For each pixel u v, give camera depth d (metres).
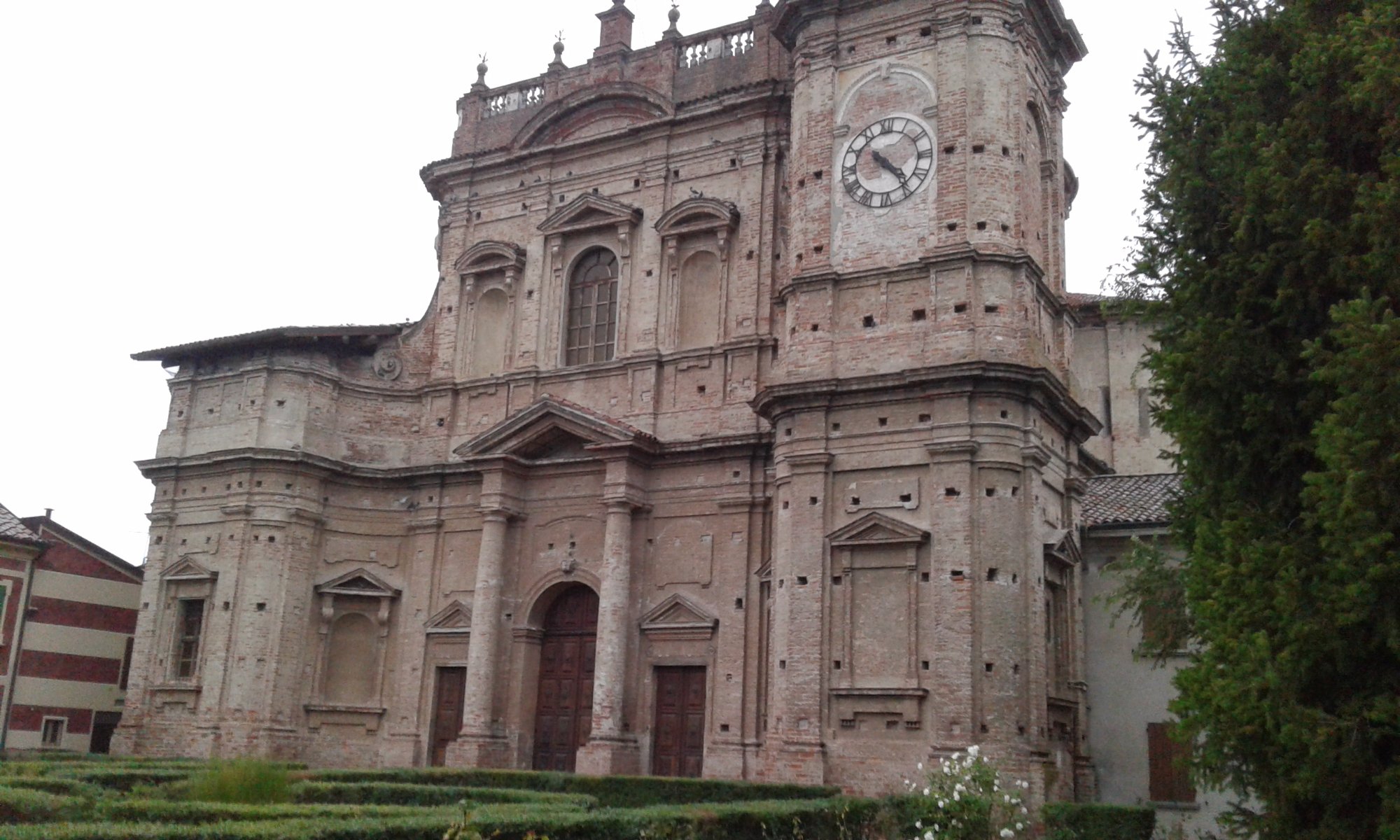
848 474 31.00
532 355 39.91
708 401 36.44
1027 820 26.56
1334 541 16.45
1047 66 36.09
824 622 30.16
